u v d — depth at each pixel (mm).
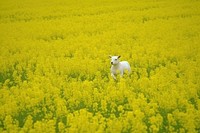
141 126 9148
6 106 10977
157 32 23234
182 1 37812
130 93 11875
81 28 26375
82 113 10086
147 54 17719
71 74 15680
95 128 9188
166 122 10266
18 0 46344
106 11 34031
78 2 41156
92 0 42281
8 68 17062
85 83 12891
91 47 19625
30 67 16719
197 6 33750
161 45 19422
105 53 18516
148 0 39688
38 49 20438
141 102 10797
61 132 9367
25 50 20312
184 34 23016
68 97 12336
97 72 14148
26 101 11625
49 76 14492
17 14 34938
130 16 30141
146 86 12703
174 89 12234
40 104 11812
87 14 33469
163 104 11016
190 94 11938
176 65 15750
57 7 37812
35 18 33000
